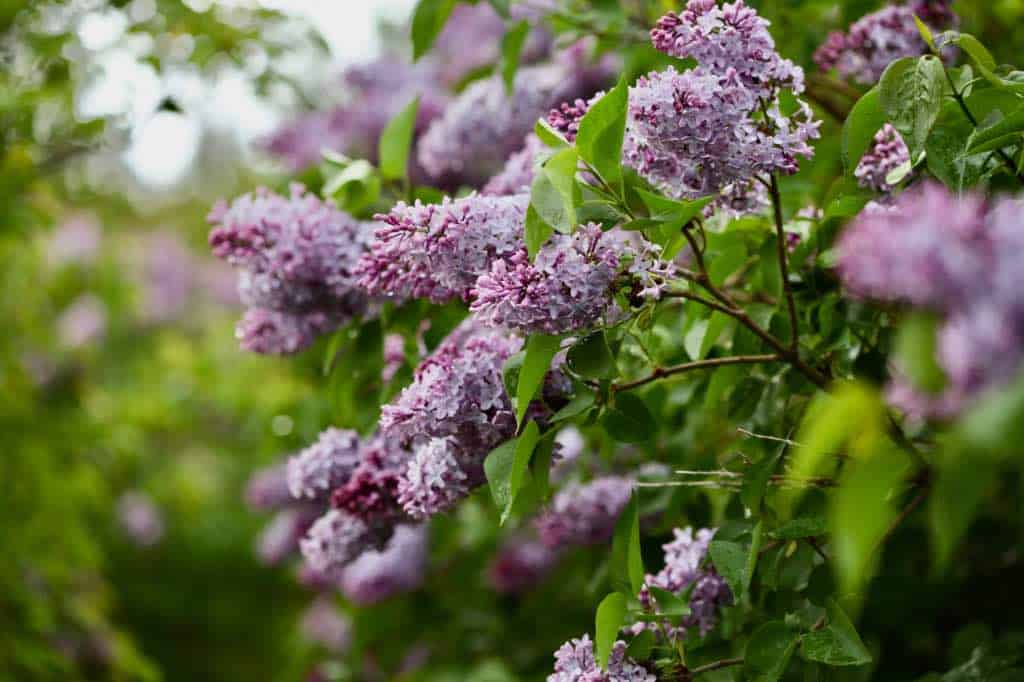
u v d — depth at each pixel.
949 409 0.78
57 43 1.76
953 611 1.38
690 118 0.98
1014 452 0.75
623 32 1.45
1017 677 1.18
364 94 2.23
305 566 2.12
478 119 1.49
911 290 0.76
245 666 3.96
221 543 4.00
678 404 1.32
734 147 0.99
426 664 2.02
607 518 1.31
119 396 3.07
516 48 1.42
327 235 1.21
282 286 1.21
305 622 2.61
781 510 1.12
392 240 1.03
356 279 1.19
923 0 1.19
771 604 1.17
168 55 1.69
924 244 0.74
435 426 1.06
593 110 0.99
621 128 1.00
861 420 0.82
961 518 0.77
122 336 3.78
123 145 1.80
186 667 3.96
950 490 0.77
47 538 2.26
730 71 0.99
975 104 1.04
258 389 2.56
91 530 3.59
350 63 2.21
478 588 1.97
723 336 1.27
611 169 1.01
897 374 1.10
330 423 1.63
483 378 1.06
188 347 3.10
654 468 1.35
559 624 1.85
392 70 2.23
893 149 1.09
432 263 1.03
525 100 1.49
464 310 1.23
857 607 1.10
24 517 2.21
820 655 1.02
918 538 1.30
